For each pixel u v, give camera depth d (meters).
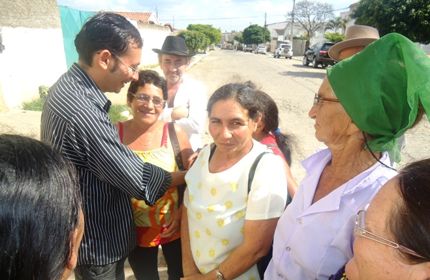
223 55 43.41
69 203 0.74
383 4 15.99
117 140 1.67
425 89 1.05
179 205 2.25
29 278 0.66
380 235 0.82
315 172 1.51
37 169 0.71
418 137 6.57
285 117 8.78
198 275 1.78
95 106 1.65
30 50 9.73
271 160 1.65
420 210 0.74
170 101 3.21
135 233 2.02
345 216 1.30
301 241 1.40
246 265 1.63
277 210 1.62
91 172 1.69
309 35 59.31
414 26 15.35
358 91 1.16
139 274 2.34
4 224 0.64
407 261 0.77
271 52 67.75
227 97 1.61
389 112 1.16
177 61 3.13
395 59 1.12
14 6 9.02
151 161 2.16
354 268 0.96
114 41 1.65
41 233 0.67
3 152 0.72
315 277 1.37
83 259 1.78
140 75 2.13
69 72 1.71
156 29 25.36
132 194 1.73
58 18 11.34
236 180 1.64
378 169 1.30
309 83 15.62
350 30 3.10
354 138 1.31
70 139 1.59
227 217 1.65
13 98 8.96
